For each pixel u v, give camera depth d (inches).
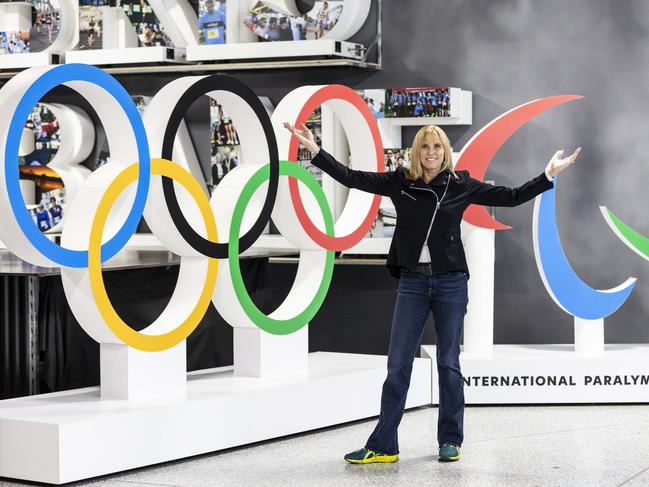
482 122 285.3
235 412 201.9
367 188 185.9
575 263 282.0
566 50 279.6
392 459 189.8
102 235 189.8
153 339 198.7
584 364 244.7
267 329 220.4
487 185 185.8
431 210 181.6
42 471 175.9
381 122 280.2
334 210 282.4
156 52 286.8
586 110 279.3
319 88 230.7
